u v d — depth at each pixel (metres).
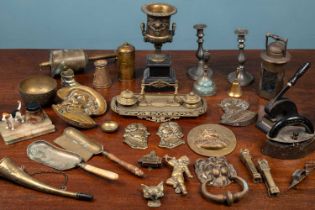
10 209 1.12
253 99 1.51
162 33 1.47
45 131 1.35
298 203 1.14
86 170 1.21
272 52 1.44
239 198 1.13
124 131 1.37
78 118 1.35
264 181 1.20
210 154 1.28
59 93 1.45
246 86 1.58
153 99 1.46
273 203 1.14
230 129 1.38
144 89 1.54
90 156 1.27
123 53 1.54
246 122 1.39
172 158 1.24
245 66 1.70
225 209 1.12
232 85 1.52
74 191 1.17
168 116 1.41
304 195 1.16
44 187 1.16
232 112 1.43
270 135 1.28
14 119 1.34
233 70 1.67
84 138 1.32
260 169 1.22
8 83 1.57
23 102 1.47
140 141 1.32
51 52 1.61
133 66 1.58
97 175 1.21
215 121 1.41
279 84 1.48
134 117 1.42
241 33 1.55
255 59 1.75
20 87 1.43
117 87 1.56
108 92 1.53
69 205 1.13
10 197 1.15
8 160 1.19
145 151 1.30
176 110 1.41
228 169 1.22
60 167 1.23
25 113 1.39
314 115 1.43
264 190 1.18
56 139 1.32
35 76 1.47
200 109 1.42
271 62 1.42
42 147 1.29
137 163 1.26
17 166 1.19
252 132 1.37
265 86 1.50
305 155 1.29
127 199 1.15
